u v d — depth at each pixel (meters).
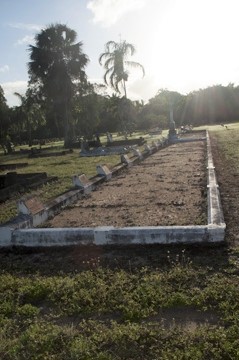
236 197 7.33
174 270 4.12
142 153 16.48
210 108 63.47
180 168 12.01
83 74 35.16
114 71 32.75
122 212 6.95
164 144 22.41
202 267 4.20
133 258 4.64
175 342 2.87
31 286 4.07
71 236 5.23
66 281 4.09
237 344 2.76
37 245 5.35
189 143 22.62
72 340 3.03
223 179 9.30
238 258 4.36
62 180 12.05
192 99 64.69
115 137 42.84
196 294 3.62
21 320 3.48
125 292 3.73
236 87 63.66
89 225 6.22
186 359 2.67
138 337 2.96
